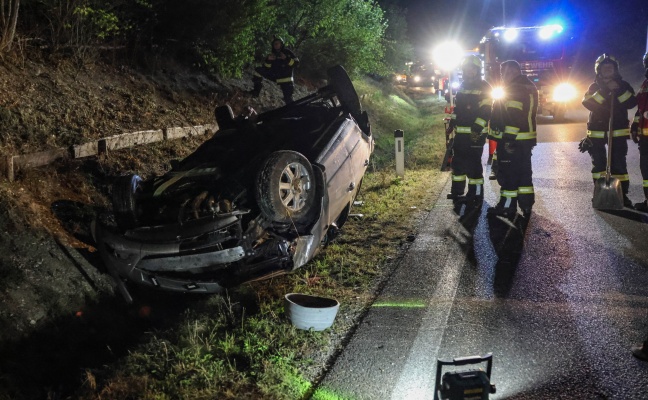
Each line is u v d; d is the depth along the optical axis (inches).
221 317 209.2
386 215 343.0
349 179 282.4
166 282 219.9
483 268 250.2
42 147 303.1
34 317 205.6
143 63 467.5
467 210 343.0
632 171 427.2
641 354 173.2
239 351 184.5
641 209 321.7
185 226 210.5
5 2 376.2
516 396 157.9
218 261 212.2
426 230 309.0
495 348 183.8
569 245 272.2
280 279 246.7
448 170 468.4
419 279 241.9
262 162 223.3
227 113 293.3
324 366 179.9
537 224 307.3
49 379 190.2
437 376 137.4
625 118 330.3
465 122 346.9
